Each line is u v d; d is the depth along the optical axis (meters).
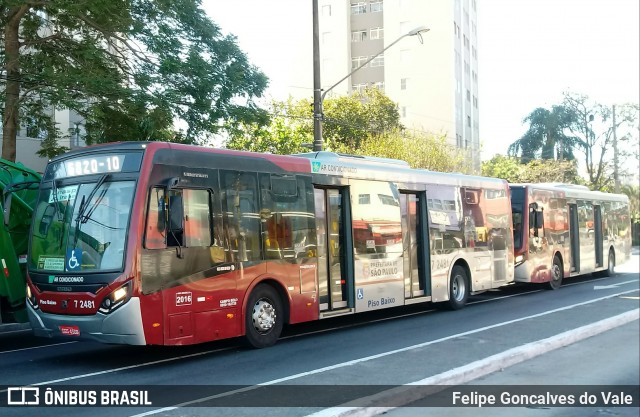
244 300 10.52
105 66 17.88
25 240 11.94
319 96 19.94
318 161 12.31
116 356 10.59
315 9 19.95
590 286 22.20
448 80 56.88
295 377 8.40
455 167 41.00
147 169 9.33
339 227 12.73
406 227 14.59
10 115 17.83
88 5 16.34
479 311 15.79
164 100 17.62
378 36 60.66
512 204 20.05
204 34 18.66
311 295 11.80
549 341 10.08
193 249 9.75
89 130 19.31
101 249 9.27
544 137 56.44
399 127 44.91
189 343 9.55
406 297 14.29
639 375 8.45
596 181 57.50
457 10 59.47
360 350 10.55
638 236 68.81
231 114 18.80
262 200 11.02
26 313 11.77
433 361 9.16
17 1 16.30
